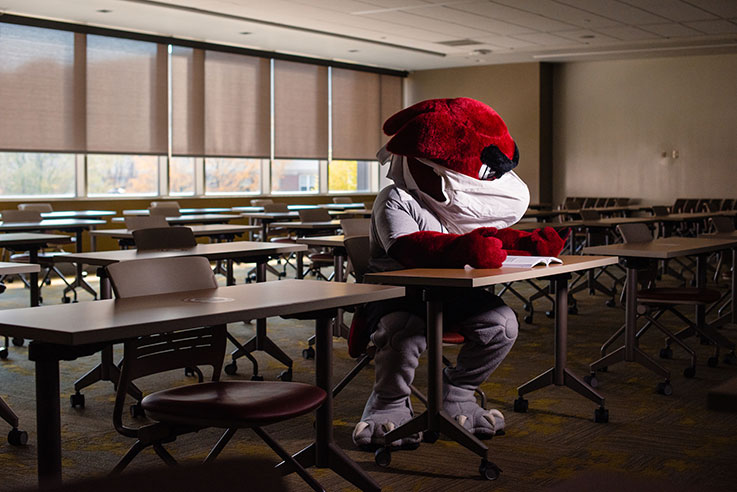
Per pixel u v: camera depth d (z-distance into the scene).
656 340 5.76
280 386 2.48
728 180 14.27
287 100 14.02
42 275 9.80
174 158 12.91
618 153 15.20
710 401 0.92
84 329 1.85
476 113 3.45
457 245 3.12
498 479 2.93
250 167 13.96
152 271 2.62
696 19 11.05
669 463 3.09
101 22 11.13
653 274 4.70
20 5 10.00
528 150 15.24
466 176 3.37
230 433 2.57
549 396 4.15
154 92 12.09
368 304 3.33
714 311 6.97
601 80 15.25
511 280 2.96
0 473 2.98
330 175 15.22
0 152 10.72
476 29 11.82
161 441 2.31
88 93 11.34
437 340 3.04
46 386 2.01
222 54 12.98
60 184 11.59
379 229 3.32
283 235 11.23
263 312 2.24
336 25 11.54
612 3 10.04
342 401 4.03
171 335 2.43
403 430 3.12
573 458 3.16
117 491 0.55
